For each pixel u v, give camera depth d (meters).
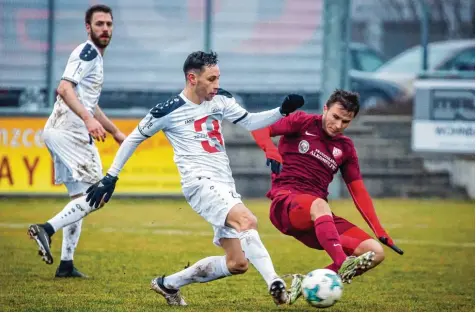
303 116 19.22
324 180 19.11
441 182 50.22
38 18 53.62
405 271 25.98
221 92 18.56
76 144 22.52
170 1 55.19
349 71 50.84
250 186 49.22
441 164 50.44
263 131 19.05
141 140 18.11
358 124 52.09
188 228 35.66
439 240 33.62
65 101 21.64
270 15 55.91
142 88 55.03
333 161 19.05
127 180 45.25
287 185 19.05
